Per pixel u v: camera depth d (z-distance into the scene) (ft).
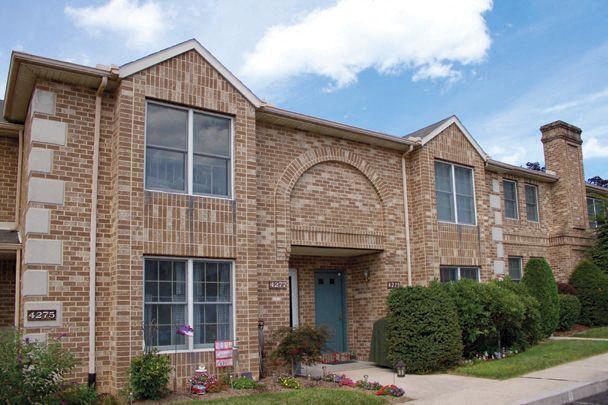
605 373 38.11
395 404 31.91
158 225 36.29
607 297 65.00
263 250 43.04
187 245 37.24
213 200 38.91
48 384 27.73
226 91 40.73
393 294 45.55
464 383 37.76
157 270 36.47
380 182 52.03
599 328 63.16
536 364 41.75
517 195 69.51
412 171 54.65
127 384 32.91
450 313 44.04
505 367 40.68
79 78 35.96
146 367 32.45
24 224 36.78
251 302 39.45
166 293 36.55
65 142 35.60
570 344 50.67
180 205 37.42
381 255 51.31
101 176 36.52
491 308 46.75
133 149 35.99
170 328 36.37
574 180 75.10
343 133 48.83
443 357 42.55
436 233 53.42
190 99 38.86
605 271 70.03
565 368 40.91
